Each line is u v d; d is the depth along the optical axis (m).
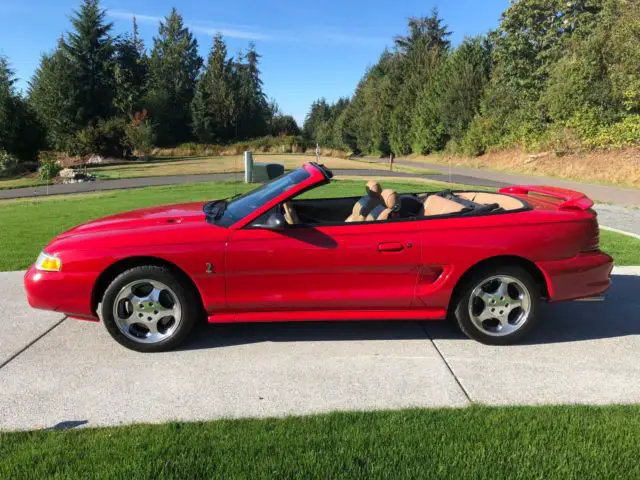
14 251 7.84
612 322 4.75
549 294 4.13
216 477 2.43
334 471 2.48
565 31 35.34
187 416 3.11
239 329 4.59
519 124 33.66
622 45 23.97
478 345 4.22
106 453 2.66
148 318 4.04
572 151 25.89
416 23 72.06
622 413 3.05
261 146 58.69
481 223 4.02
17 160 40.09
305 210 5.18
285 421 2.99
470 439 2.76
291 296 3.99
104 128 46.97
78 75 56.38
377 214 4.48
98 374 3.71
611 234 9.11
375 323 4.74
